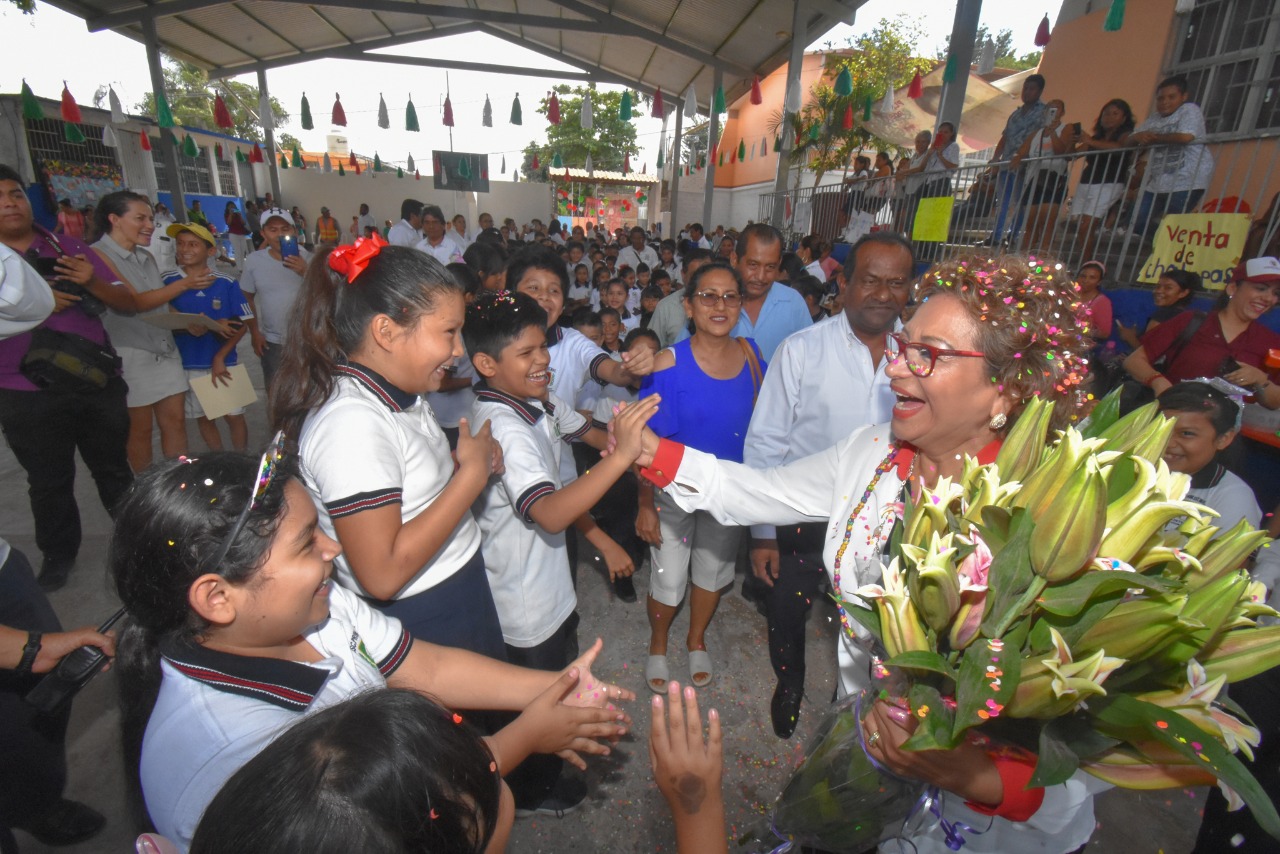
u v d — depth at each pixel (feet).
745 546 13.00
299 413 4.54
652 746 3.15
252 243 50.39
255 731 2.90
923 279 3.81
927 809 3.74
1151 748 2.85
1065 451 2.68
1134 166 14.87
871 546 4.34
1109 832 6.75
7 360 8.91
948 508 3.18
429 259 4.42
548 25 39.55
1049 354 3.44
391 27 49.47
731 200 71.56
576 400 9.50
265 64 51.19
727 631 10.08
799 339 7.66
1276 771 4.78
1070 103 25.20
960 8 22.20
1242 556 2.85
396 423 4.43
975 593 2.73
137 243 11.77
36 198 9.95
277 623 3.01
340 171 71.97
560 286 9.22
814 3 26.53
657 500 7.96
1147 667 2.83
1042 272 3.57
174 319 11.34
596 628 10.07
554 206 84.17
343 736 2.09
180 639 2.94
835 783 3.62
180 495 2.75
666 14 37.27
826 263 23.68
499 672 4.21
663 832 6.72
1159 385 11.21
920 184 21.98
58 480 9.71
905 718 2.99
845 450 4.73
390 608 4.90
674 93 54.90
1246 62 18.79
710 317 7.75
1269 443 9.87
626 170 52.60
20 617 5.20
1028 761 3.03
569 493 5.19
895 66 48.37
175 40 43.75
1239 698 4.91
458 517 4.47
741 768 7.49
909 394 3.74
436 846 2.09
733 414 8.17
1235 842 5.00
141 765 2.95
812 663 9.35
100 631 4.41
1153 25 21.76
